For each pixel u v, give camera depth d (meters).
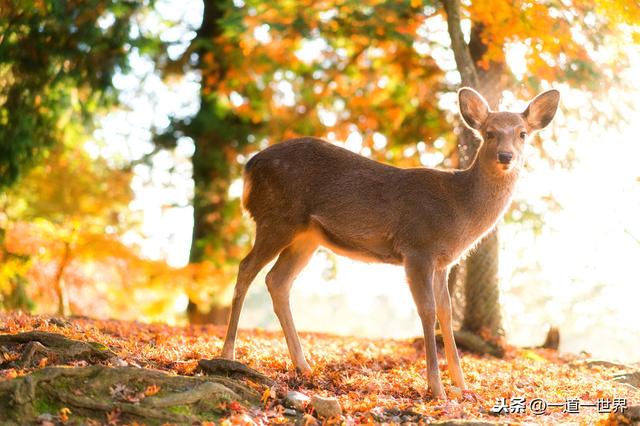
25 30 11.79
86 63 12.88
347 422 5.12
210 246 14.48
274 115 14.60
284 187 6.56
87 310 15.12
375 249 6.49
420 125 13.77
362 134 14.10
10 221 14.16
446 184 6.40
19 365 5.44
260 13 12.14
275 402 5.43
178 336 7.83
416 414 5.48
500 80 9.77
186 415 4.94
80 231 14.46
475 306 9.34
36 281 14.77
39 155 13.28
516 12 8.57
